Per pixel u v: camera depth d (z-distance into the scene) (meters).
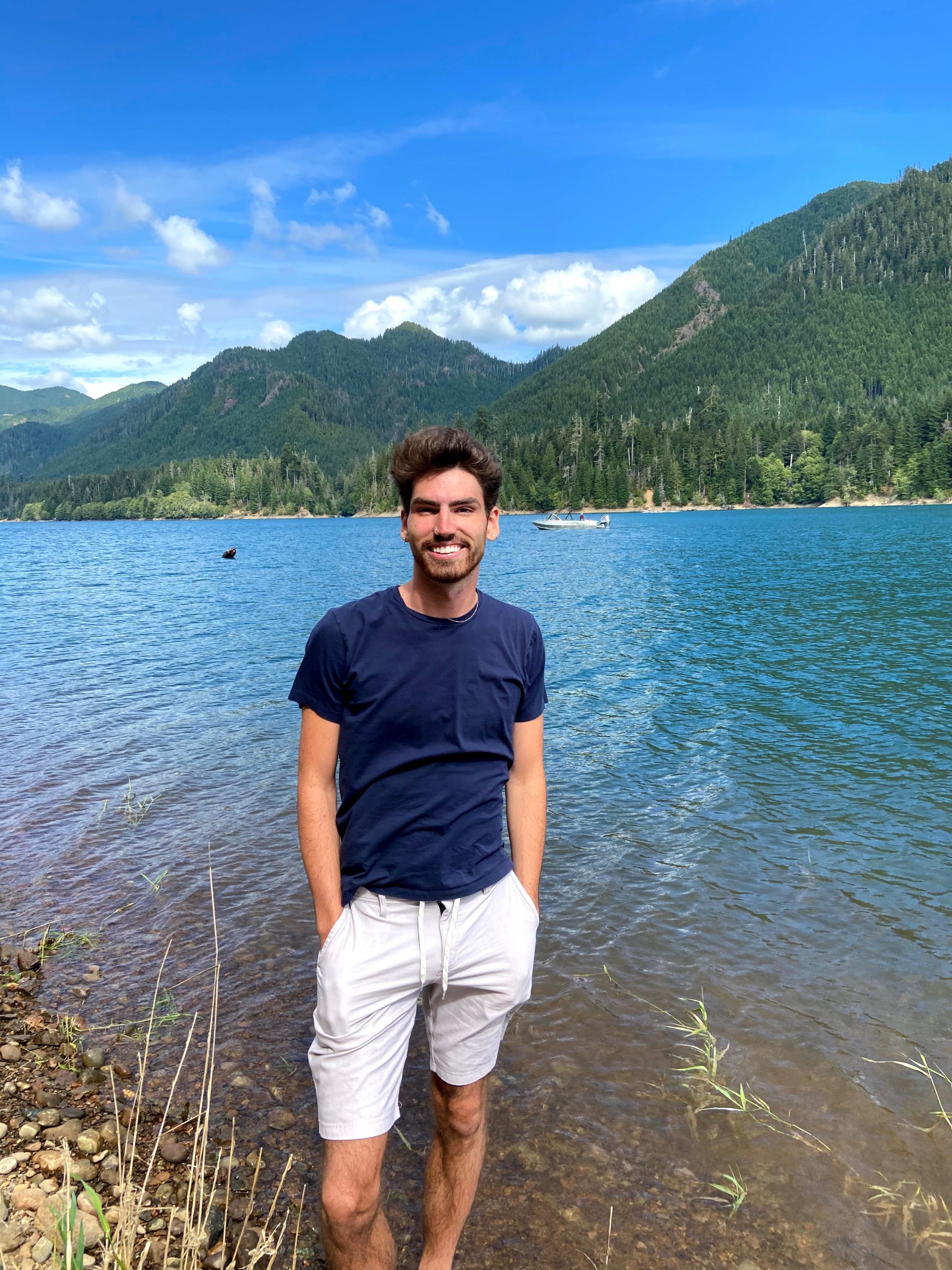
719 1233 2.56
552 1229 2.57
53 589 28.28
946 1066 3.35
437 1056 2.13
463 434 1.90
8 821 6.30
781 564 33.91
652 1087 3.25
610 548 52.03
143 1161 2.81
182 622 18.86
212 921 4.64
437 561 1.86
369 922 1.96
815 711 9.46
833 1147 2.93
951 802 6.45
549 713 9.70
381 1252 1.96
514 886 2.12
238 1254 2.40
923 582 24.52
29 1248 2.37
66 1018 3.70
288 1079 3.29
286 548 62.72
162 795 6.88
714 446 170.88
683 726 8.92
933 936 4.39
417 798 1.93
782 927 4.51
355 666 1.91
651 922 4.59
